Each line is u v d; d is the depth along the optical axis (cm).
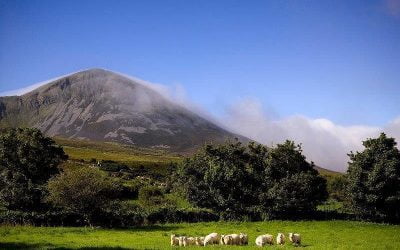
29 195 6612
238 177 7225
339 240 4416
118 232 5175
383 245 4041
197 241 3872
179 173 7725
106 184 5872
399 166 6906
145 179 12200
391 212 6881
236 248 3525
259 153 8000
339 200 9812
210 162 7475
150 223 6275
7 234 4747
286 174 7412
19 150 7325
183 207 7569
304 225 6147
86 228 5562
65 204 5731
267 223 6384
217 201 6988
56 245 3850
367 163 7088
